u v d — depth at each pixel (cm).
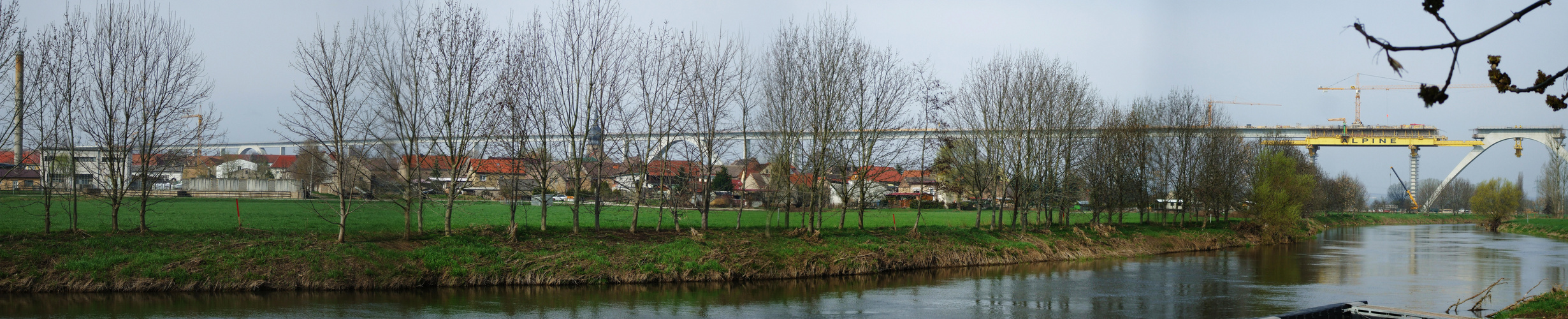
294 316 1877
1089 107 4856
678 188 3550
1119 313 2250
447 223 2822
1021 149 4362
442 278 2434
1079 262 3912
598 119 3155
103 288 2142
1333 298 2617
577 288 2502
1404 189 18988
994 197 4450
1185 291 2764
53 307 1925
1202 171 5900
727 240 3172
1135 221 6278
